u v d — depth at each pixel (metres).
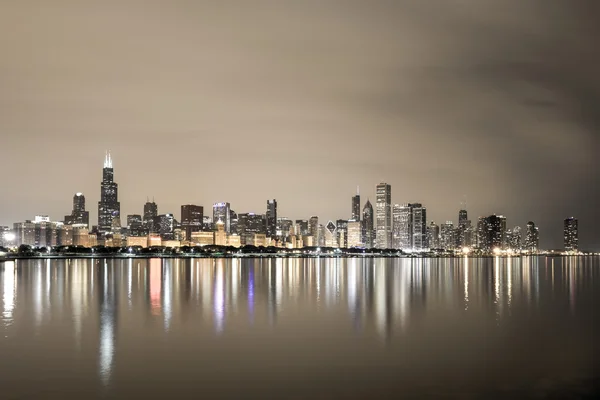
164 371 49.47
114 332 68.75
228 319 80.19
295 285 149.75
